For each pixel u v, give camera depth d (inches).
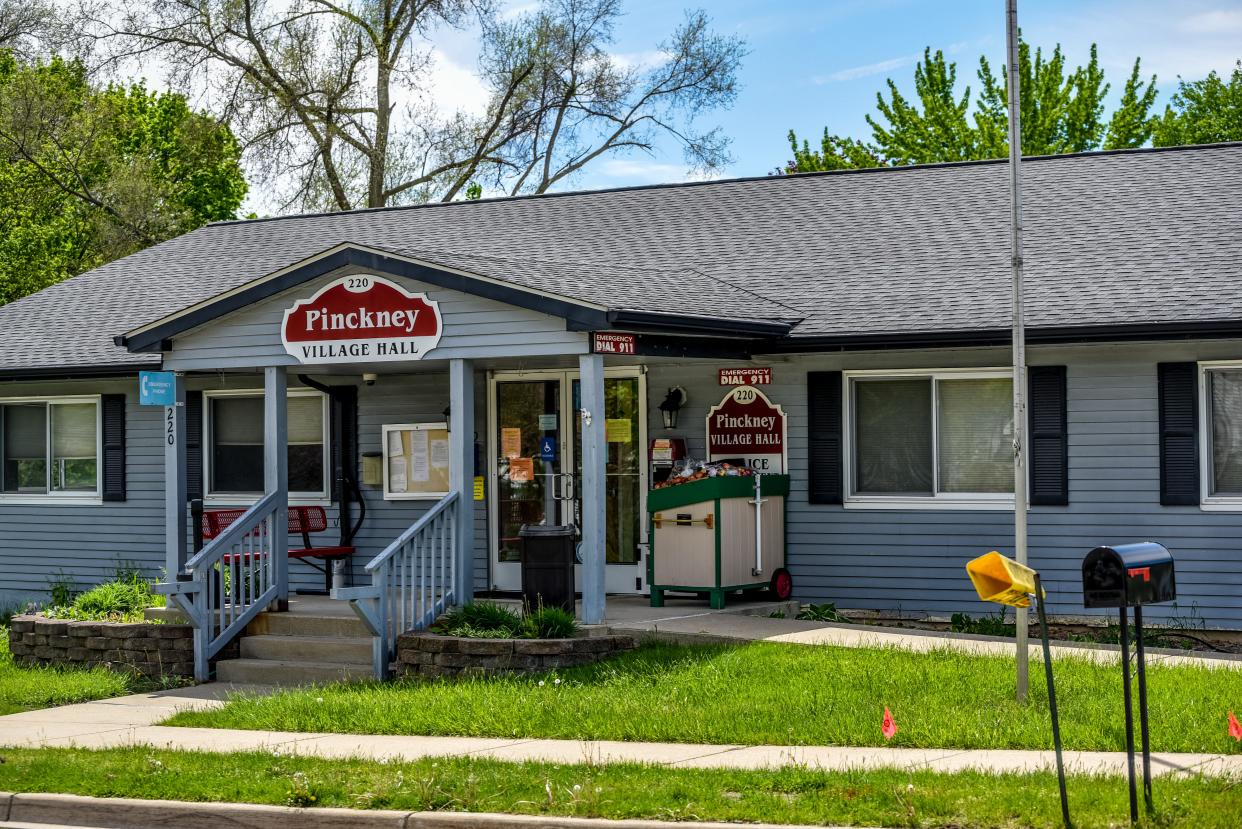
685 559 561.9
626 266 631.2
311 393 687.7
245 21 1320.1
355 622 537.6
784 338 562.6
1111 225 617.3
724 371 595.8
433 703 425.1
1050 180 682.2
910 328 545.0
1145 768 279.4
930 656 455.5
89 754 379.9
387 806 313.3
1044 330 525.7
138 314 732.7
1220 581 536.1
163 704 479.2
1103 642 521.0
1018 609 395.9
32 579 747.4
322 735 403.5
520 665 465.4
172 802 325.4
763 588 581.9
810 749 356.2
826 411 590.6
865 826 283.3
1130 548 282.5
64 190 1362.0
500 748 372.5
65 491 743.7
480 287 503.5
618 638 484.1
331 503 679.7
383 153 1357.0
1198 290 534.6
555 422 629.9
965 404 577.6
